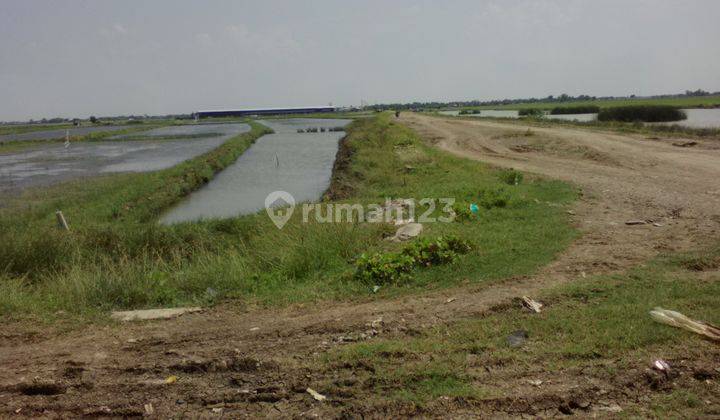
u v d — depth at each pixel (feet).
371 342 13.96
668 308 14.40
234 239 34.96
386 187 47.50
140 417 11.18
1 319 17.54
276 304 18.08
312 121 285.23
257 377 12.51
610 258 20.07
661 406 10.19
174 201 58.44
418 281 18.98
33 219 43.55
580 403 10.47
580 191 36.04
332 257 23.02
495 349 12.88
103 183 63.52
